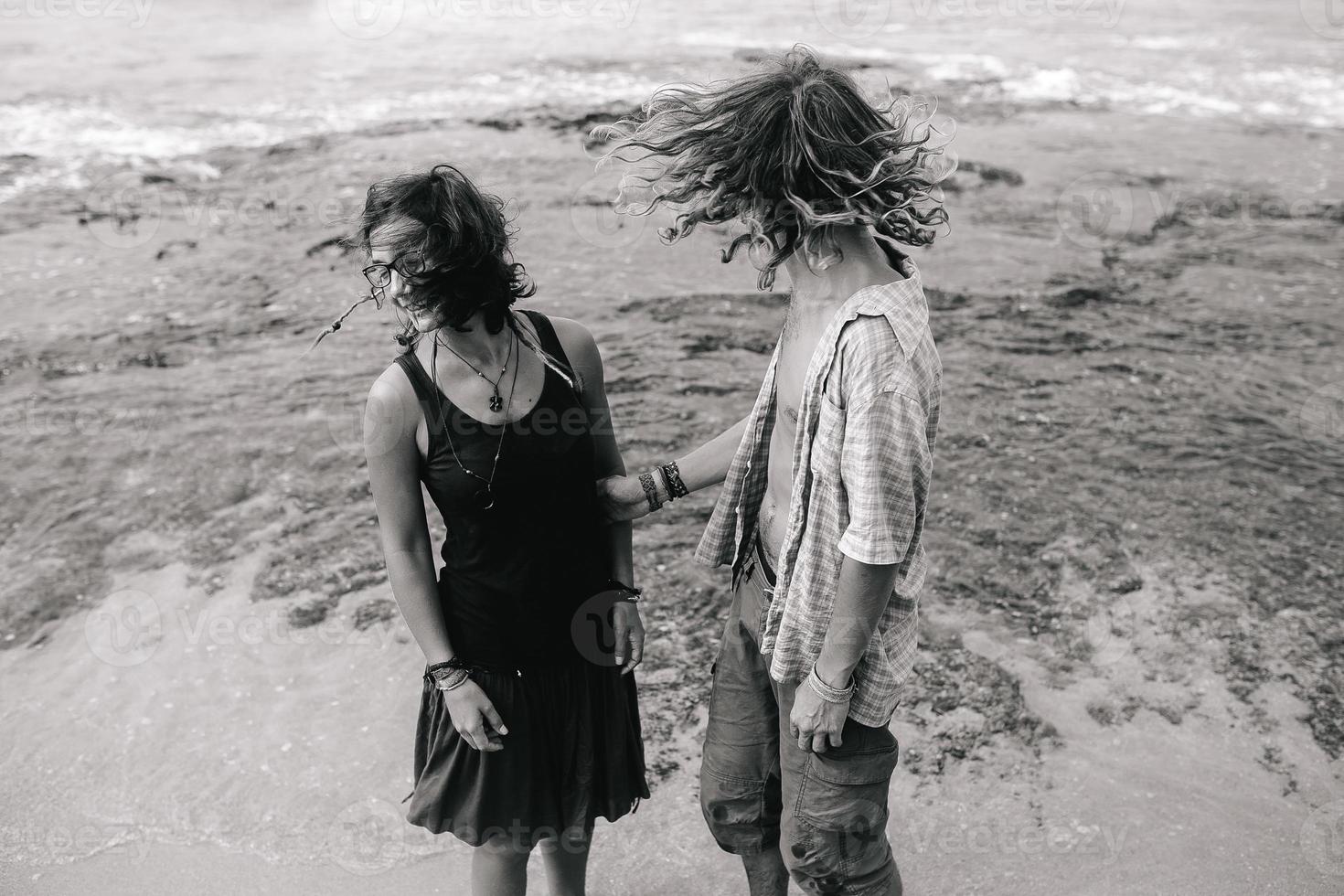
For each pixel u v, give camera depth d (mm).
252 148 7922
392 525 2078
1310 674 3176
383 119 8695
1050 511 3865
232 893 2557
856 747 2061
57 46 11797
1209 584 3521
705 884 2576
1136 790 2818
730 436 2307
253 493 3988
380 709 3086
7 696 3131
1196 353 5105
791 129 1754
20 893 2551
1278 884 2557
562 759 2234
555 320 2184
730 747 2279
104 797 2812
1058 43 12891
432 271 1880
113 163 7566
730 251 1901
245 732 3006
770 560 2125
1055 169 7887
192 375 4789
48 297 5516
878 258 1888
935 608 3412
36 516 3848
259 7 14719
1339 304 5664
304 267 5918
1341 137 8969
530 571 2082
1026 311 5523
